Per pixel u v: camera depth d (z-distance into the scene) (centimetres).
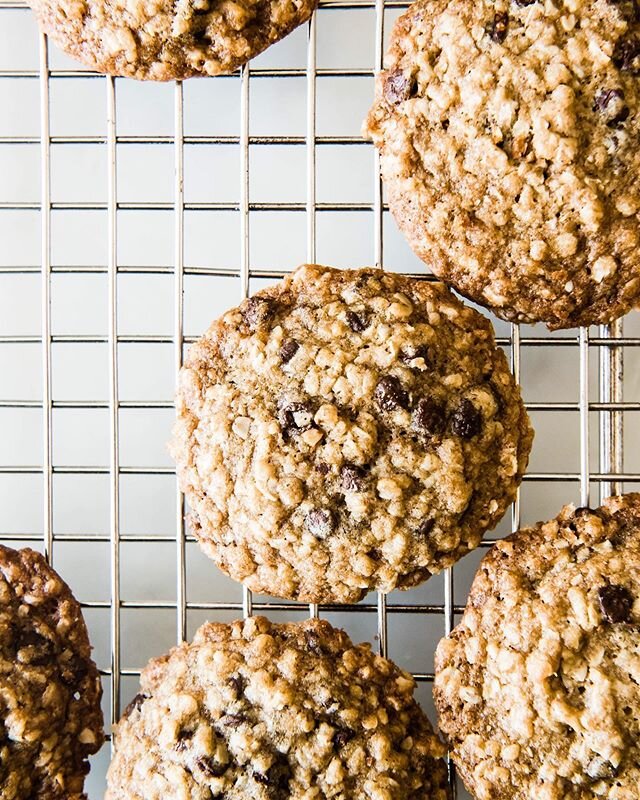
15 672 45
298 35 49
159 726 44
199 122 49
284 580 44
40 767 45
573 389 49
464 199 44
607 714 43
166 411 50
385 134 45
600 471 49
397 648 49
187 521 45
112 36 45
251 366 44
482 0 44
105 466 49
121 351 50
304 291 45
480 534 45
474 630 45
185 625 47
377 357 44
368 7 47
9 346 50
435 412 44
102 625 50
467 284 45
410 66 45
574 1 44
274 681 44
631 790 43
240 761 44
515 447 45
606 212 44
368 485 43
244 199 47
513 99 44
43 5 46
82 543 50
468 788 44
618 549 44
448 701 44
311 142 47
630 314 49
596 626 43
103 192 50
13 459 50
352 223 49
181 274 47
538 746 43
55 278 50
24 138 48
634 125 44
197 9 45
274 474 44
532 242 44
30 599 46
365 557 44
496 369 45
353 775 44
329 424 43
